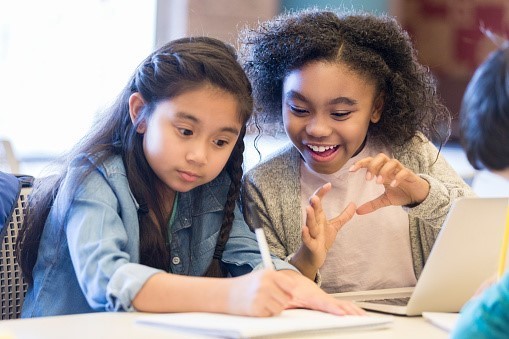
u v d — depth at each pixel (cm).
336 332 130
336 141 173
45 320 130
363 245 184
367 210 171
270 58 178
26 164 315
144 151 156
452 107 337
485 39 332
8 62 320
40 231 163
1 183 171
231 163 167
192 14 324
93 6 329
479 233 144
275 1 338
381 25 178
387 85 181
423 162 186
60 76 327
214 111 150
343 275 185
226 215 166
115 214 150
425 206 170
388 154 187
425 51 340
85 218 148
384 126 184
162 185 162
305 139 174
